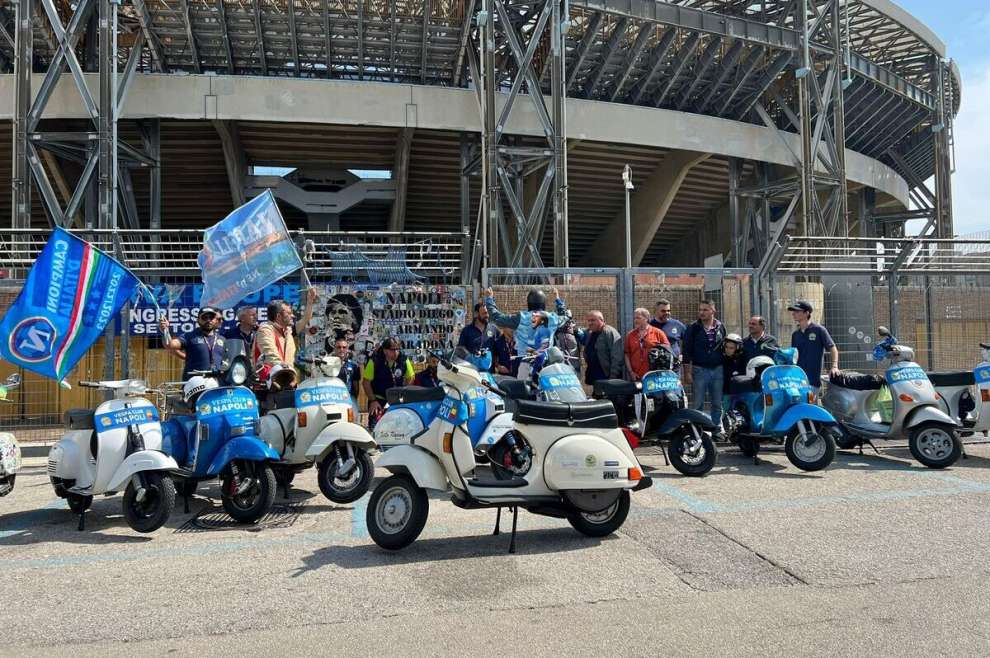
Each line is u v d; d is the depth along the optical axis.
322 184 25.38
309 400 6.95
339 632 3.69
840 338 11.70
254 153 23.19
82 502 6.02
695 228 32.47
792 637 3.54
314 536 5.64
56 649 3.53
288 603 4.12
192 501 7.10
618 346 8.79
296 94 19.92
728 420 8.80
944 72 30.12
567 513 5.39
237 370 6.22
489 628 3.71
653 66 22.03
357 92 20.30
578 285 11.08
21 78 16.70
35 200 23.25
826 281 11.82
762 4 23.09
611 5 19.56
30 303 6.98
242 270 8.69
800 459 7.76
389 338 9.43
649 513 6.08
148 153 20.55
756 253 26.52
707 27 20.98
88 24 19.41
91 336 7.30
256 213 8.84
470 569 4.70
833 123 24.89
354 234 10.18
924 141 33.88
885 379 8.39
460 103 20.88
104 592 4.36
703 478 7.55
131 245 10.32
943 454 7.93
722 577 4.46
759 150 24.56
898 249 11.10
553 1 18.84
